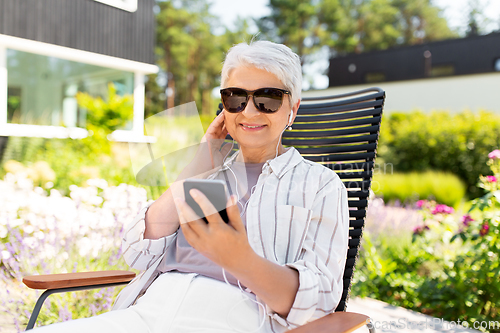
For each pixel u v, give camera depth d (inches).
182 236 47.3
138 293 48.4
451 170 338.6
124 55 305.3
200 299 41.7
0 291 77.6
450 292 99.6
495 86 383.6
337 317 38.6
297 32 930.7
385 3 948.6
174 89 959.6
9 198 95.7
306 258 40.3
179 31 940.0
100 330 40.3
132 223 47.2
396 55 506.9
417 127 366.0
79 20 277.7
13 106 303.0
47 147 196.1
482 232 93.1
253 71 46.0
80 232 85.6
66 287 47.9
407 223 136.8
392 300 108.1
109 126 239.5
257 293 35.4
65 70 331.3
